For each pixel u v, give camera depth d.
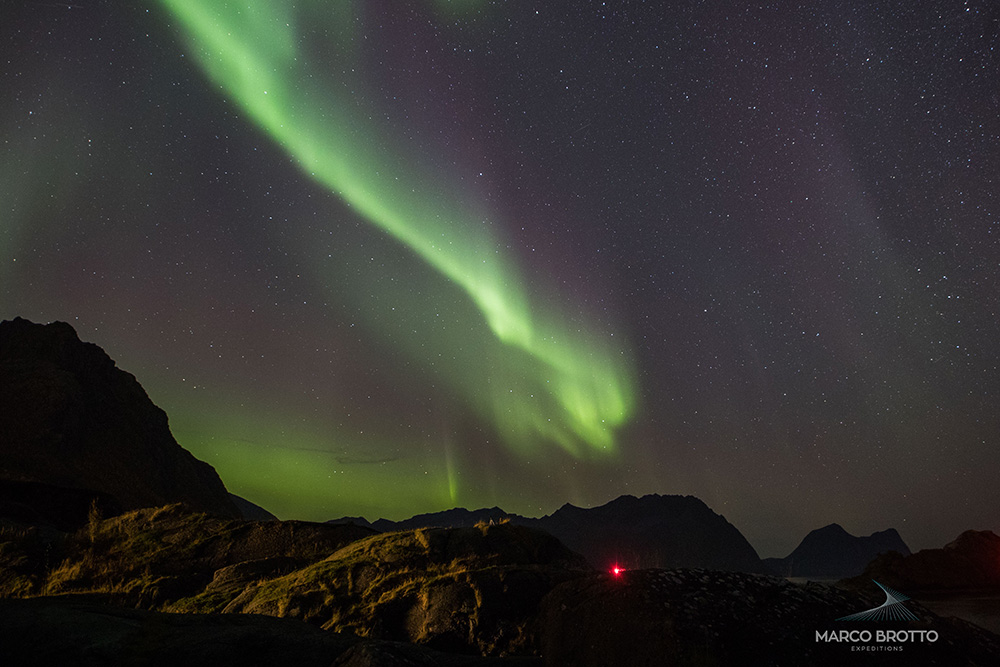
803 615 5.35
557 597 6.18
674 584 5.64
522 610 7.64
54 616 5.05
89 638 4.76
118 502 22.28
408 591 8.25
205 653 4.82
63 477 64.94
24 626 4.84
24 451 68.44
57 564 13.25
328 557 11.66
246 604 9.20
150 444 93.38
